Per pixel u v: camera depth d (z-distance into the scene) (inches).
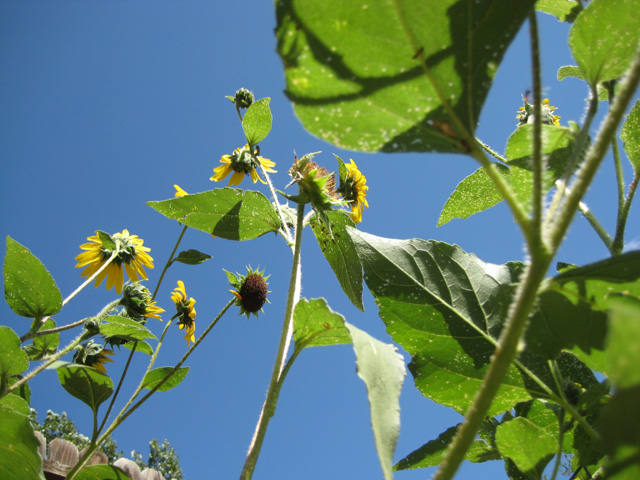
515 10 6.2
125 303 23.3
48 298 17.3
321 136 6.8
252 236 16.5
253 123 19.3
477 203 16.1
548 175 9.7
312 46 6.4
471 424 5.7
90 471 16.3
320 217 15.3
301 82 6.5
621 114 6.1
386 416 7.4
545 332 8.2
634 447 2.8
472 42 6.3
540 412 11.9
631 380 2.7
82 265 26.0
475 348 10.9
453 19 6.2
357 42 6.3
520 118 18.3
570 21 13.9
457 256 11.8
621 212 12.6
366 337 8.2
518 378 10.2
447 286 11.5
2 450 12.5
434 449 12.8
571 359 12.0
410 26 6.2
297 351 10.8
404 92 6.4
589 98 8.6
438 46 6.3
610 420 2.7
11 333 14.2
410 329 11.3
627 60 8.5
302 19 6.3
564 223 6.1
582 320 7.9
